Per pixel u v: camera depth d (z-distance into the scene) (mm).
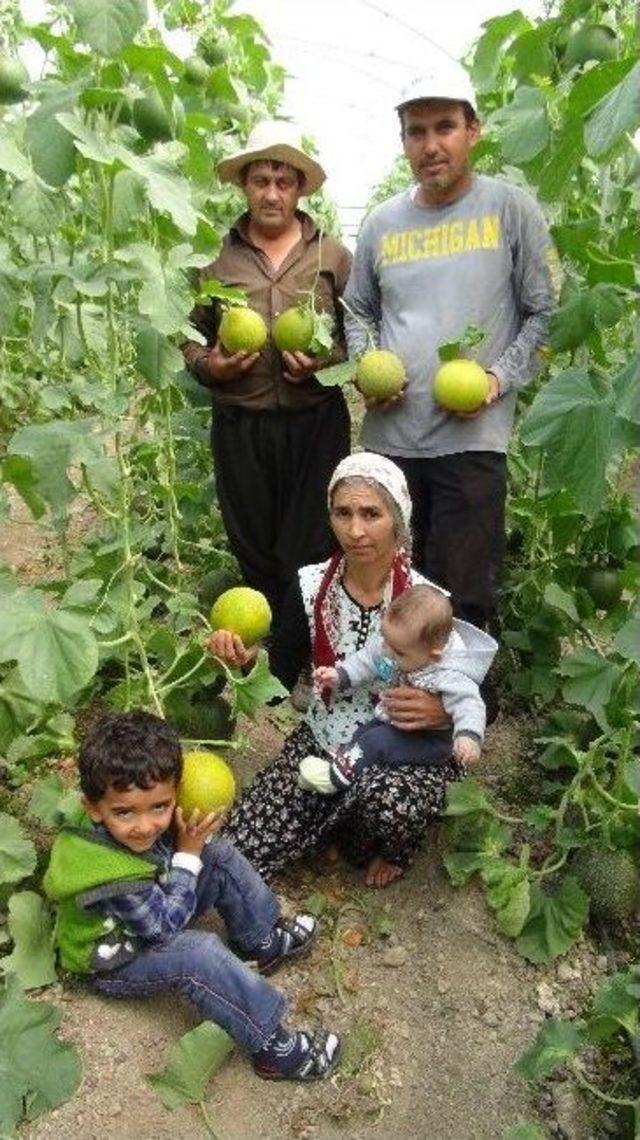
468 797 2887
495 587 3574
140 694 2955
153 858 2408
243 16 4270
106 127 2391
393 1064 2471
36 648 2352
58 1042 2299
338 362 3633
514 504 4105
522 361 3332
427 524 3717
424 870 3062
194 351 3707
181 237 2922
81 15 2098
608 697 2943
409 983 2705
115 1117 2262
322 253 3691
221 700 3309
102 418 2758
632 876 2898
